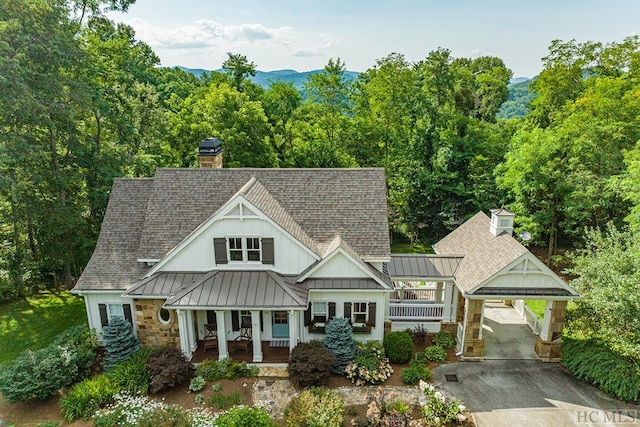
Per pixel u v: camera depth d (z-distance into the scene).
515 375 17.20
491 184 35.12
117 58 30.02
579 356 16.94
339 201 20.31
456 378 16.98
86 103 23.94
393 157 36.91
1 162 19.86
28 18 21.33
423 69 35.44
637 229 20.03
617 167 25.98
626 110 26.97
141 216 20.59
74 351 16.92
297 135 40.66
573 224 28.41
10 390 14.97
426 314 20.34
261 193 19.44
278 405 15.37
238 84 46.22
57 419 14.77
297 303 16.62
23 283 25.94
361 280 18.11
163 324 18.22
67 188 25.48
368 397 14.70
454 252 21.83
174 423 13.89
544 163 26.98
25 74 20.84
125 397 15.27
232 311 19.03
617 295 16.12
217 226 17.95
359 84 40.66
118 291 18.27
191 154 36.16
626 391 15.31
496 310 22.89
